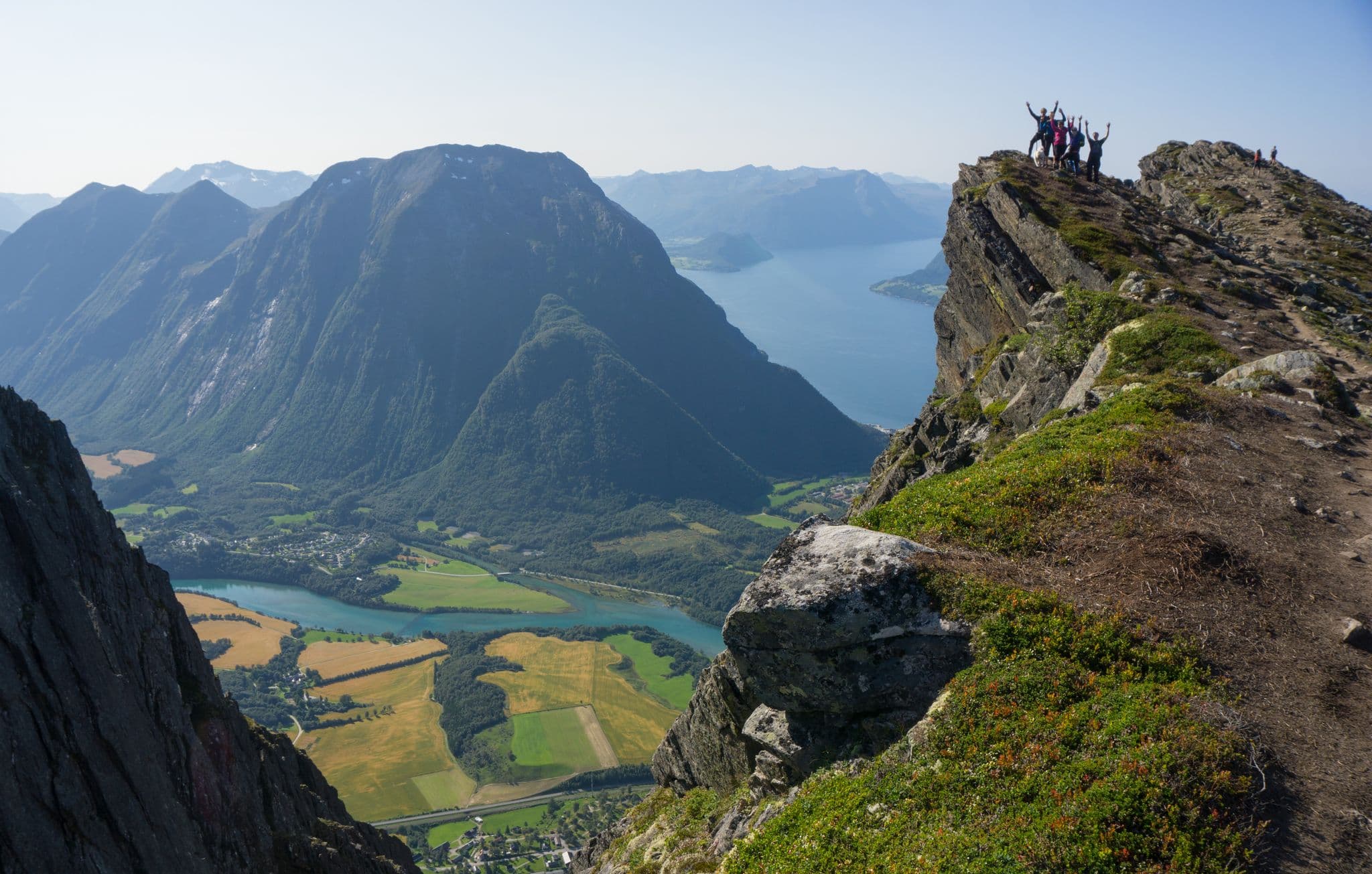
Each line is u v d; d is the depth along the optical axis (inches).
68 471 1240.8
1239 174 3555.6
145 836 1044.5
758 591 705.0
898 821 533.3
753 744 962.1
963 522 793.6
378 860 1598.2
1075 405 1290.6
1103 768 490.6
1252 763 482.9
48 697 991.6
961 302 2427.4
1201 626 625.9
